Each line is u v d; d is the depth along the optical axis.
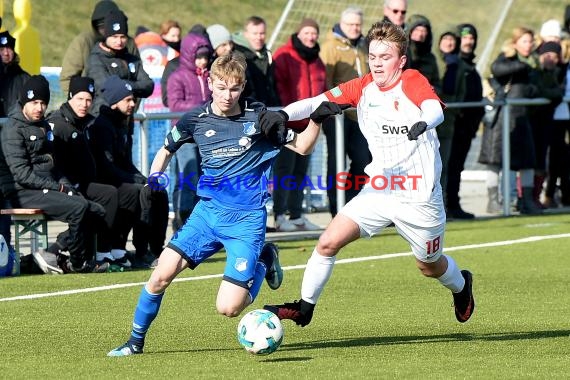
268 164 18.70
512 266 29.92
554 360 17.64
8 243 29.48
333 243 19.00
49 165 28.86
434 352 18.48
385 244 34.88
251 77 35.62
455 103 39.91
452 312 22.91
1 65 31.75
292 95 36.34
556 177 45.50
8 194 28.86
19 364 17.75
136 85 31.80
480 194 52.94
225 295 18.17
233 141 18.41
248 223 18.38
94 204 28.95
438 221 19.14
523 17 87.81
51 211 28.59
